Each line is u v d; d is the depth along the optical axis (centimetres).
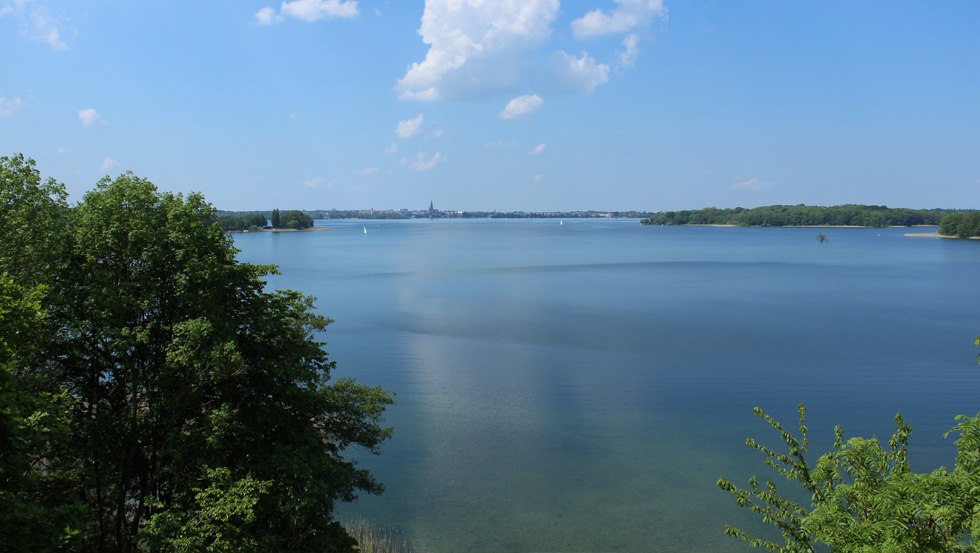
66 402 1809
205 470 1820
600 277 12000
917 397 4381
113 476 2041
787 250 19938
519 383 4688
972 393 4462
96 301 1931
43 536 1445
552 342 6109
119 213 2106
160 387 2009
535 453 3447
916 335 6406
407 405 4191
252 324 2206
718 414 4062
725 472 3256
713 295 9481
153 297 2006
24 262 1995
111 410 2086
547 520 2780
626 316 7575
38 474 2023
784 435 1467
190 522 1725
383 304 8550
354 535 2584
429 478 3153
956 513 998
